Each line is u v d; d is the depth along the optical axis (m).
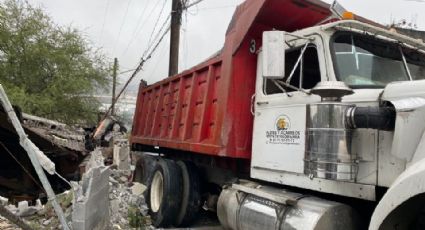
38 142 10.21
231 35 5.36
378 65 4.10
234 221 4.73
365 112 3.20
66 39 22.72
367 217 3.71
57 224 5.26
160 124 8.55
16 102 18.11
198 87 6.57
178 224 6.85
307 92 3.94
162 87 8.52
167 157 8.30
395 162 3.18
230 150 5.07
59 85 21.03
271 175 4.51
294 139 4.16
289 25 5.16
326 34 3.98
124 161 12.42
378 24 5.01
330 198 3.92
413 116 2.95
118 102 25.02
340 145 3.37
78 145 12.18
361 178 3.40
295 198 3.97
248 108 5.14
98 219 5.53
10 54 20.64
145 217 7.00
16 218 4.24
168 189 6.72
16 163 10.75
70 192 6.07
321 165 3.46
